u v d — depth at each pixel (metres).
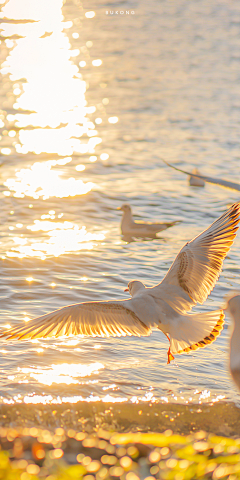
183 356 8.86
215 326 5.86
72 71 46.44
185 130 28.19
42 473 5.61
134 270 12.47
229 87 38.47
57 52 55.88
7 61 53.94
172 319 5.89
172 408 7.32
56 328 5.64
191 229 15.49
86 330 5.74
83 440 6.47
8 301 10.57
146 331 5.81
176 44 54.88
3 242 14.10
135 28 64.31
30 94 39.72
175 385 7.91
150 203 17.72
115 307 5.78
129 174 21.16
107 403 7.36
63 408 7.17
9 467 5.55
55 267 12.51
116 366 8.41
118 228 15.66
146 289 6.20
